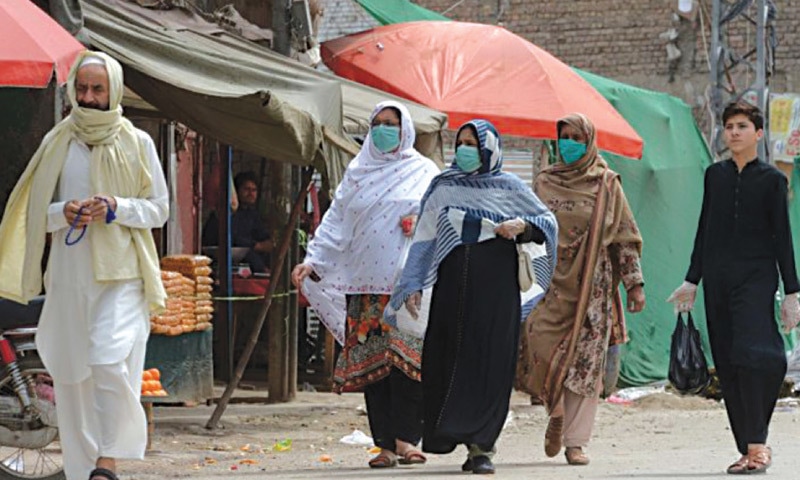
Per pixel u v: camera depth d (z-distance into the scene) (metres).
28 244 9.91
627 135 22.23
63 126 10.05
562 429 13.07
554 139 21.97
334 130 16.12
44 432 12.01
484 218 11.70
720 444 16.05
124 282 9.85
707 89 37.44
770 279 11.72
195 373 16.89
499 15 39.34
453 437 11.45
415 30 22.95
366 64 22.22
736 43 37.38
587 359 13.01
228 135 15.33
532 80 21.84
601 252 13.06
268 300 17.61
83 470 10.05
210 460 14.18
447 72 21.92
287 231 17.62
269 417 18.78
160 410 18.72
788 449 14.58
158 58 15.09
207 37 17.30
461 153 11.76
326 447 15.86
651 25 38.25
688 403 21.91
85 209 9.61
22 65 11.41
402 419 12.66
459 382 11.58
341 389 12.89
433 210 11.86
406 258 12.50
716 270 11.83
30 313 11.96
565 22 38.94
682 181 26.19
